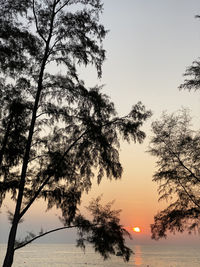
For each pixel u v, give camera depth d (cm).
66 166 1441
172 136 1731
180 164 1731
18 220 1330
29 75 1476
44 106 1434
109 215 1473
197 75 1464
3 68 1439
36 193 1386
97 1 1489
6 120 1458
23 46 1457
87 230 1441
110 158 1473
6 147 1437
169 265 13262
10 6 1394
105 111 1478
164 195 1805
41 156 1454
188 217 1722
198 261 16362
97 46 1506
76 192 1498
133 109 1474
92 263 13325
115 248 1445
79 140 1485
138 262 14525
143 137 1470
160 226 1789
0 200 1427
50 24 1495
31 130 1384
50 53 1480
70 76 1480
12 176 1470
